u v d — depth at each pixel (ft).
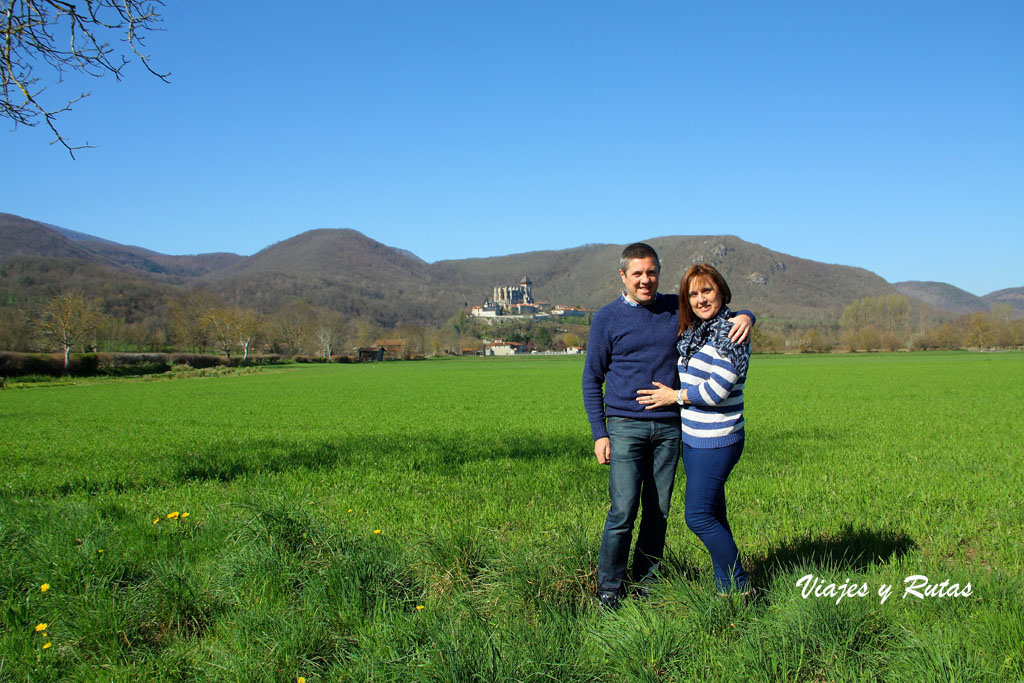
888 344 426.51
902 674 10.50
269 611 13.42
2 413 91.04
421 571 15.35
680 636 11.71
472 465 37.17
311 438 56.24
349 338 508.12
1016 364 209.05
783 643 11.18
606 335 14.80
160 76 19.57
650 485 15.12
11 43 17.89
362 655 11.55
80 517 20.62
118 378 197.16
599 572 14.42
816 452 40.75
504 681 10.52
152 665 12.11
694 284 13.73
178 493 30.19
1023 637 11.10
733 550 13.55
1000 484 28.12
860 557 16.65
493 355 523.29
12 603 14.08
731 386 13.14
